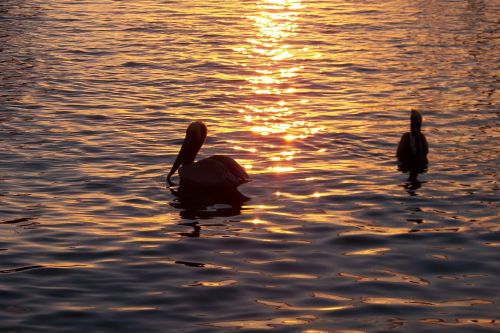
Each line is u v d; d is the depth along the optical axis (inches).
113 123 1222.3
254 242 788.0
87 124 1213.1
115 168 1020.5
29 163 1026.7
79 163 1034.7
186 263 735.1
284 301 656.4
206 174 970.7
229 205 897.5
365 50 1792.6
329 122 1242.0
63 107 1306.6
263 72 1585.9
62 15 2171.5
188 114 1285.7
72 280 693.3
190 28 2023.9
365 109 1320.1
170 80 1510.8
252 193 936.9
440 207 885.8
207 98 1385.3
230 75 1560.0
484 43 1866.4
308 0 2522.1
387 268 724.7
